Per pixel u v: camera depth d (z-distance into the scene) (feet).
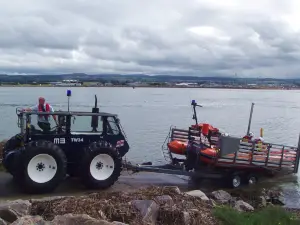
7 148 34.86
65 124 33.55
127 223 20.40
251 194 37.96
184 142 43.11
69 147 33.65
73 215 17.99
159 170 38.27
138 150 70.08
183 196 25.88
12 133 91.04
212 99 363.76
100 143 33.55
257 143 41.52
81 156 33.94
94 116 34.55
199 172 39.65
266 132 113.39
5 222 19.06
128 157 62.03
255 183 42.47
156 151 68.95
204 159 39.91
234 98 404.36
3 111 161.17
